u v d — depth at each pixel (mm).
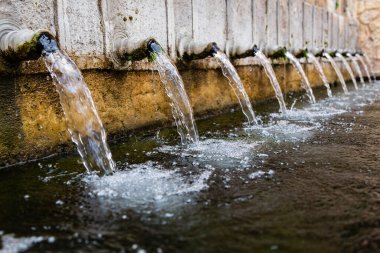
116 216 1770
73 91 2678
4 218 1780
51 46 2482
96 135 2742
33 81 2697
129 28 3518
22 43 2379
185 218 1731
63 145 2957
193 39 4441
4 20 2482
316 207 1827
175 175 2369
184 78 4324
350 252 1410
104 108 3293
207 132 3779
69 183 2252
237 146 3137
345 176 2299
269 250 1435
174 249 1459
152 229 1627
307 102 6199
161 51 3389
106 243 1521
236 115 4898
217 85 4977
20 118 2631
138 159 2771
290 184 2164
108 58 3270
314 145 3125
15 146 2619
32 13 2645
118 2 3363
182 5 4219
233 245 1478
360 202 1883
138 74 3658
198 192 2061
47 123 2824
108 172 2461
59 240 1553
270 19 6387
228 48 5148
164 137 3549
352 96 7121
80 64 3006
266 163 2607
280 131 3760
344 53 9547
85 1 3033
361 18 11758
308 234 1553
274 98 6637
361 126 3969
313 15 8352
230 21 5188
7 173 2449
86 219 1745
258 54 5055
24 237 1583
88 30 3076
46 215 1802
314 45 8539
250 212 1784
